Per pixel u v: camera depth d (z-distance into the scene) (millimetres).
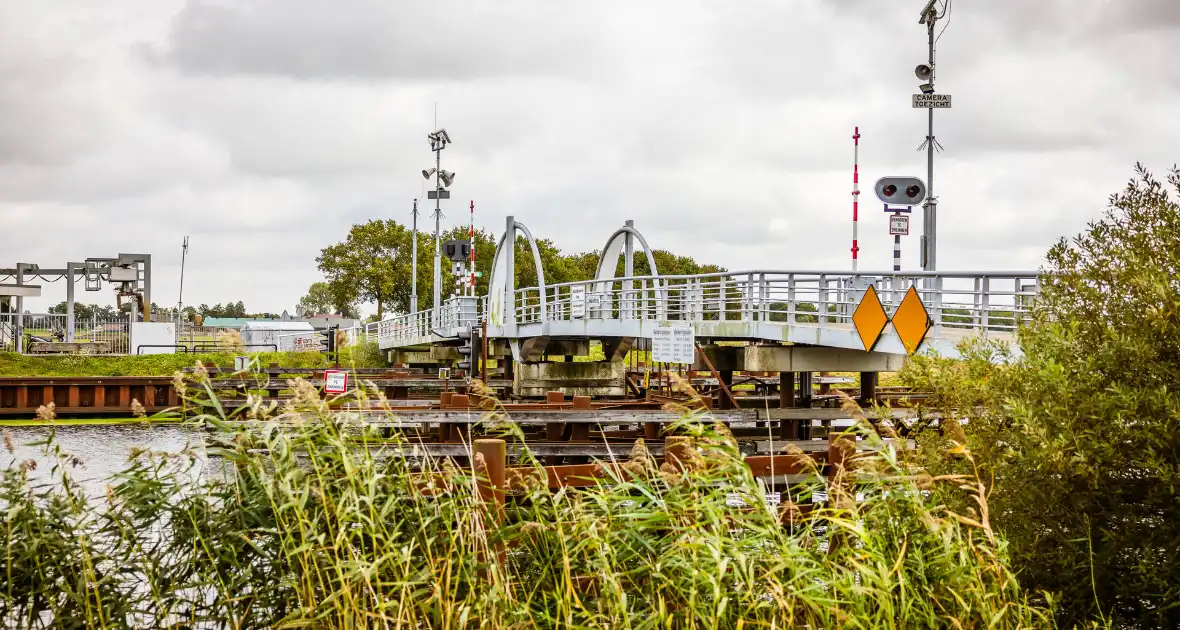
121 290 65125
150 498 9031
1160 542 8281
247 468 9094
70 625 8570
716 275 23406
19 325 58406
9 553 8453
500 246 38875
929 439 9984
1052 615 8242
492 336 37875
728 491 9008
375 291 94188
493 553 8570
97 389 40250
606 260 36719
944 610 7898
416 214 68688
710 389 28781
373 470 8711
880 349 17891
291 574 8727
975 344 10047
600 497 8867
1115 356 8680
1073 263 9570
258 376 9609
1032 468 8758
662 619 7988
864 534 7777
